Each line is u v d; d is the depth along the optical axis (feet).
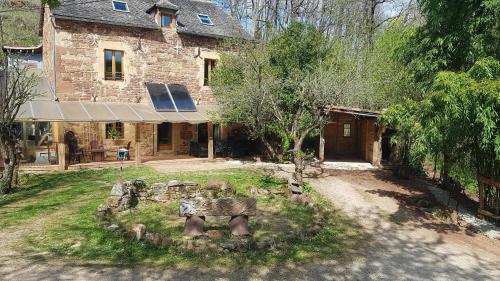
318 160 69.21
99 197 40.50
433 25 42.63
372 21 111.96
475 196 50.44
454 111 32.40
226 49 73.15
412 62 47.85
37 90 59.98
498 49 37.81
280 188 46.29
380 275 24.29
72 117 54.39
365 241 31.17
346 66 70.08
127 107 63.87
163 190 41.73
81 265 22.76
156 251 25.76
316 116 47.67
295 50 67.51
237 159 70.64
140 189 40.57
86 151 63.46
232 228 30.25
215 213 29.73
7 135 42.37
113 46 64.18
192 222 29.40
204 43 73.15
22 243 26.35
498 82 30.78
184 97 69.21
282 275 23.26
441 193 49.62
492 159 37.37
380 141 66.80
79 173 54.03
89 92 62.69
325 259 26.48
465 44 40.63
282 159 65.92
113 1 67.67
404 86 64.03
